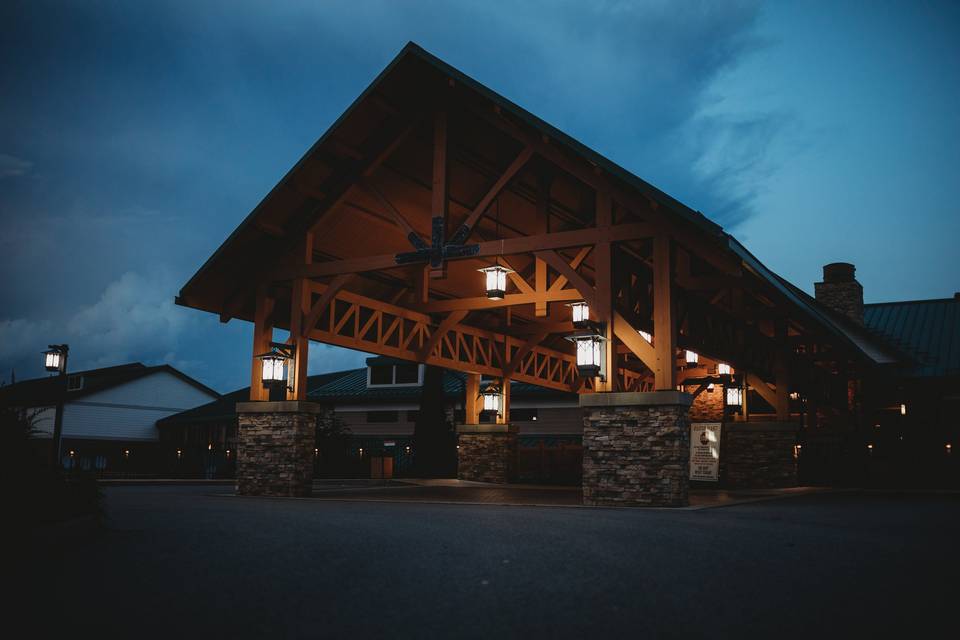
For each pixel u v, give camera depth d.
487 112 16.28
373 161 17.41
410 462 34.62
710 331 20.05
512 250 15.74
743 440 23.39
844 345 22.97
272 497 17.27
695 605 5.38
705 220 13.57
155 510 12.67
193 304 18.48
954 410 25.73
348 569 6.65
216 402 46.16
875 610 5.34
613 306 15.11
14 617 5.03
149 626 4.83
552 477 25.47
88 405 42.56
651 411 14.40
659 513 12.48
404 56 16.28
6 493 8.06
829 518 12.09
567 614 5.11
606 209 15.26
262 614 5.12
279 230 18.06
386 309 20.38
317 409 17.92
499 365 25.69
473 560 7.09
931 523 11.50
